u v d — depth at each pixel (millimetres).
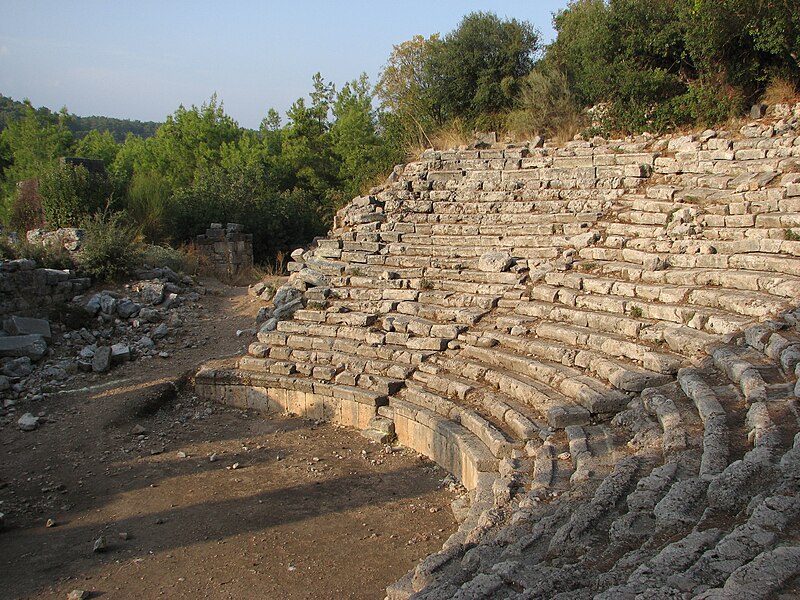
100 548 8680
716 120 16703
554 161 17250
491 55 24734
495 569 5531
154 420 13586
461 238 16188
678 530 5215
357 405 12758
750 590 3699
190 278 20281
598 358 10359
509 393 10875
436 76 25156
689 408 8117
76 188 22141
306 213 31875
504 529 6773
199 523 9406
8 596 7738
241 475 10984
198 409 14102
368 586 7684
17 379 14641
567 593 4645
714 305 10398
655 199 14570
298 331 15227
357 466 11180
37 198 22750
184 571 8148
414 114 25438
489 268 14641
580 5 23562
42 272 16922
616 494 6395
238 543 8797
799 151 13477
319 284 16578
